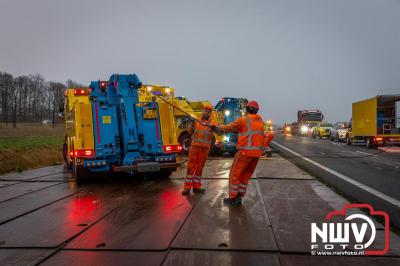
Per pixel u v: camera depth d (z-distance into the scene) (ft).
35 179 35.01
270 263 13.23
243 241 15.46
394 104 79.30
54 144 70.54
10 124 172.04
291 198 23.86
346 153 63.67
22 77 224.33
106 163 31.45
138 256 14.03
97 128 31.48
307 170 38.88
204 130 25.84
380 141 74.74
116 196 25.53
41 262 13.69
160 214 20.10
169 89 52.65
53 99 242.78
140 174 34.35
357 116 85.92
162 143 32.35
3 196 26.53
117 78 32.86
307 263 13.24
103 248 14.90
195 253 14.25
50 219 19.66
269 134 23.97
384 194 26.05
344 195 25.12
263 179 31.63
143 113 32.24
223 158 54.95
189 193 25.89
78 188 29.32
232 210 20.74
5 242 15.93
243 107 64.95
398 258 13.75
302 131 148.97
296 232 16.67
